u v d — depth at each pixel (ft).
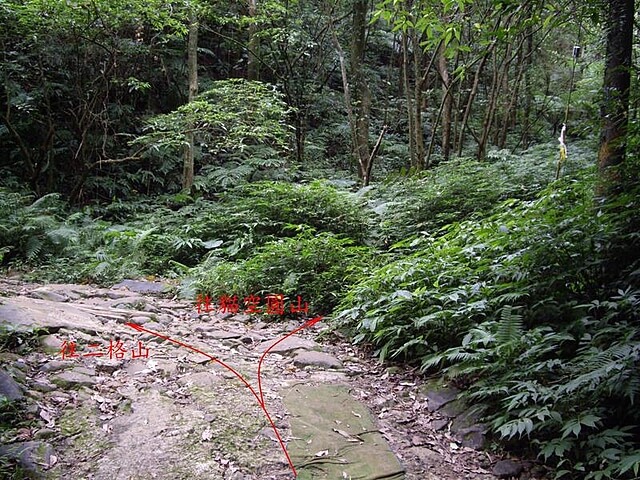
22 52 33.71
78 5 29.45
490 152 34.32
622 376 8.68
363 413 10.99
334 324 16.05
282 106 36.91
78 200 34.09
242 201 28.81
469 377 11.84
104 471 8.43
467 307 12.41
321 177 37.81
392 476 8.95
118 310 16.25
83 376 10.98
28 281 21.26
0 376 9.90
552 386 10.00
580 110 41.73
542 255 12.84
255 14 40.34
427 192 25.98
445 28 15.94
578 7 16.80
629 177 13.57
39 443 8.74
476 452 9.84
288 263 19.65
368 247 22.40
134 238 25.52
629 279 11.76
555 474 8.93
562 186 16.78
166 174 39.27
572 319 11.95
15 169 35.04
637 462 7.66
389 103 53.72
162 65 39.52
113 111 37.06
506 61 39.01
